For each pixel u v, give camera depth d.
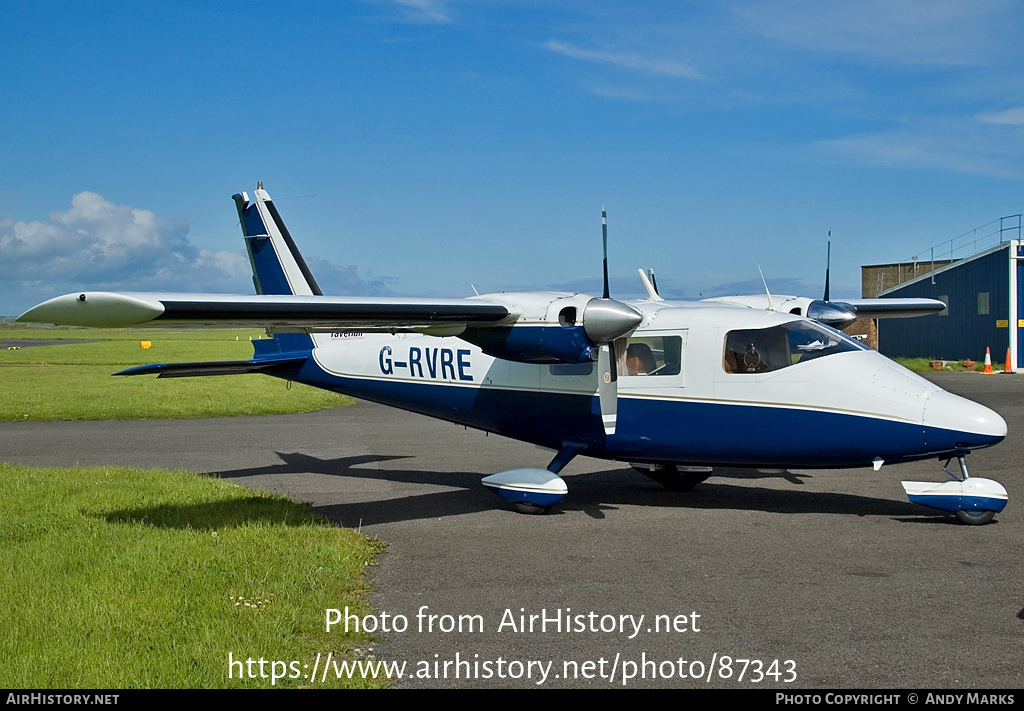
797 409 8.94
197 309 7.61
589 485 11.19
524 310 9.52
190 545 7.59
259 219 13.16
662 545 7.83
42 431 17.58
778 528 8.46
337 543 7.69
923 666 4.96
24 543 7.78
